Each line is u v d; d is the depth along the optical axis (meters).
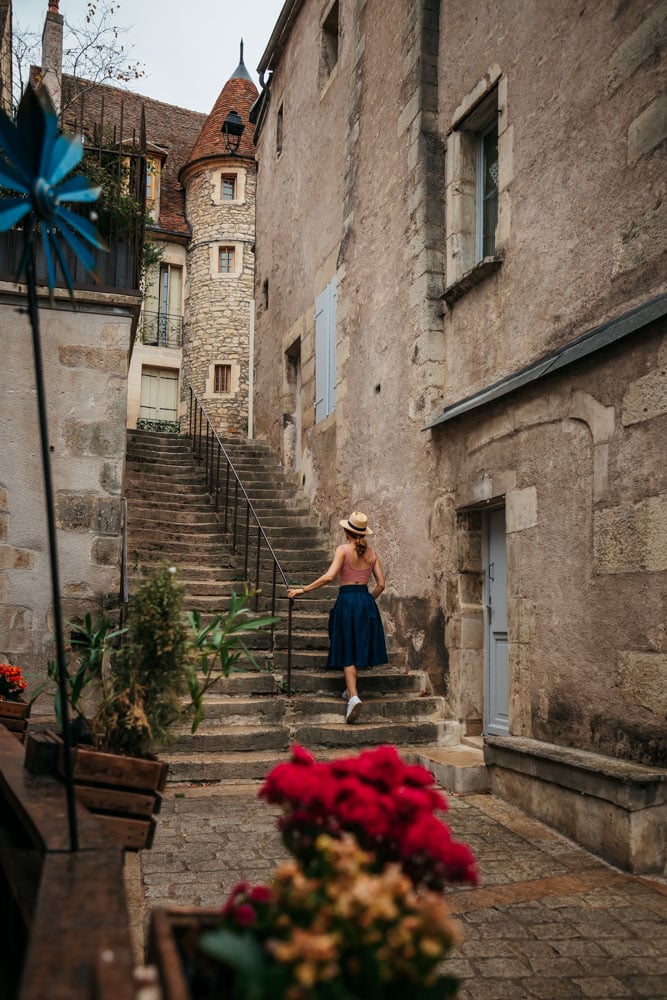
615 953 2.92
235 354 23.03
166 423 23.86
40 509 6.43
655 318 4.20
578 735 4.81
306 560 9.06
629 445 4.51
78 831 1.95
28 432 6.49
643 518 4.36
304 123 11.74
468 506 6.41
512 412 5.78
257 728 5.88
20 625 6.25
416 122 7.64
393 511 7.84
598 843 4.08
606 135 5.03
